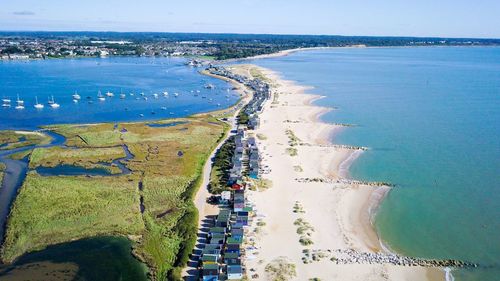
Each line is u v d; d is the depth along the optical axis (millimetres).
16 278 71188
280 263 74375
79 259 76438
